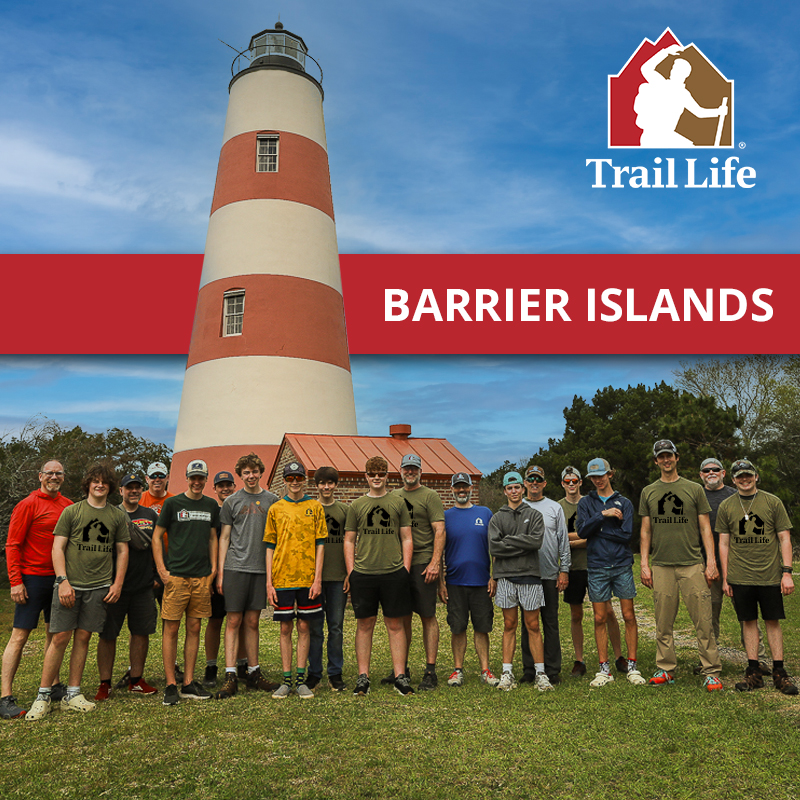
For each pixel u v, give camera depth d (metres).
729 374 29.50
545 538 6.14
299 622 5.75
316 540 5.90
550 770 3.84
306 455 13.37
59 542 5.30
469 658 7.48
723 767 3.81
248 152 18.86
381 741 4.36
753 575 5.60
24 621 5.28
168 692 5.43
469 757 4.06
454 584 6.15
